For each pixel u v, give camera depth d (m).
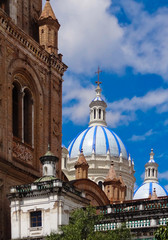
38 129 64.75
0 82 58.75
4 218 55.28
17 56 62.56
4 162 56.56
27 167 61.19
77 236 43.88
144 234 46.44
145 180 150.88
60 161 67.50
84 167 81.62
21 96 63.50
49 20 69.44
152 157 155.00
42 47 67.06
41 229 49.84
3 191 56.03
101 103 145.12
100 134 137.62
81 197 53.66
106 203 81.00
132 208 50.19
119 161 133.75
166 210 46.72
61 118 69.12
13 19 63.59
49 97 67.62
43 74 67.38
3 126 57.91
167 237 37.38
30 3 69.06
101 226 48.44
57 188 50.06
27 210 50.81
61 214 49.50
